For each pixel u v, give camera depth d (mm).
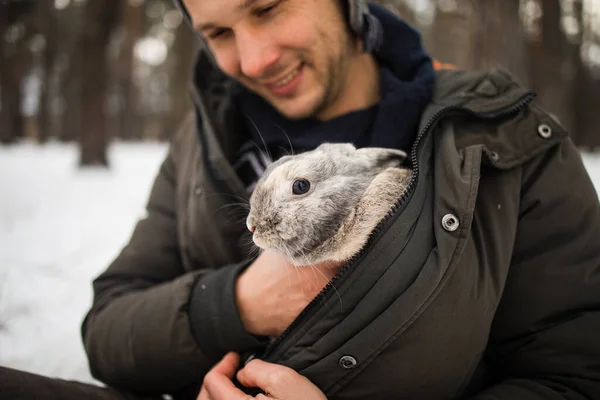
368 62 641
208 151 610
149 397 580
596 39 6195
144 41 7719
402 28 625
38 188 2723
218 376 479
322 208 497
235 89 658
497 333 517
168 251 670
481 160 479
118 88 8359
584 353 472
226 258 606
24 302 1136
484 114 502
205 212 597
